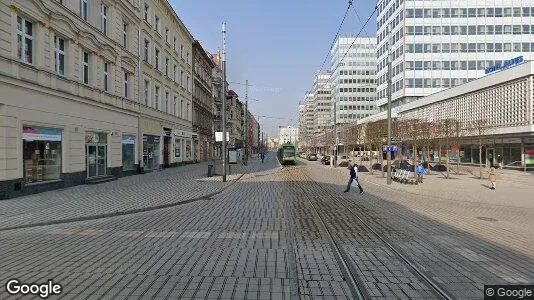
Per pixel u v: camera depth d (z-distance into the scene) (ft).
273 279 19.12
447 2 221.25
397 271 20.77
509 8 218.79
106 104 73.97
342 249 25.34
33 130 51.70
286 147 183.52
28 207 41.16
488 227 34.12
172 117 124.26
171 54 123.85
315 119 360.48
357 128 148.36
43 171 54.49
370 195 59.62
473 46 220.02
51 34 55.77
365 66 324.39
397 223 35.40
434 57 220.84
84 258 22.50
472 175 104.88
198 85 168.45
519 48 217.97
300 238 28.50
